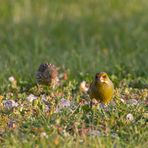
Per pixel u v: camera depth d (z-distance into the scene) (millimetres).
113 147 10586
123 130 11352
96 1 26297
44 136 10742
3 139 10977
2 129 11352
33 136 10914
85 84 14594
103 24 24297
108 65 17734
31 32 23062
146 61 18078
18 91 14219
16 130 11086
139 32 23203
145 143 10711
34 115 12031
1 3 25281
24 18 24594
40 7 25453
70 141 10586
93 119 11680
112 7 26031
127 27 23734
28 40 22172
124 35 23016
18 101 13008
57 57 19125
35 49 20484
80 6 25906
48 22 24250
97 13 25359
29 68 17141
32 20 24266
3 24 24047
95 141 10562
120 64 17578
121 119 11672
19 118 11820
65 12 25344
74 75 16078
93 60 18406
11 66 17250
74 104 12641
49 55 19641
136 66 17344
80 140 10727
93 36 23156
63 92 13875
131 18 24812
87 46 21641
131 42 22094
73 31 23469
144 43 21906
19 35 22750
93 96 12500
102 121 11602
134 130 11273
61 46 21922
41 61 18406
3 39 22125
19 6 25281
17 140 10742
